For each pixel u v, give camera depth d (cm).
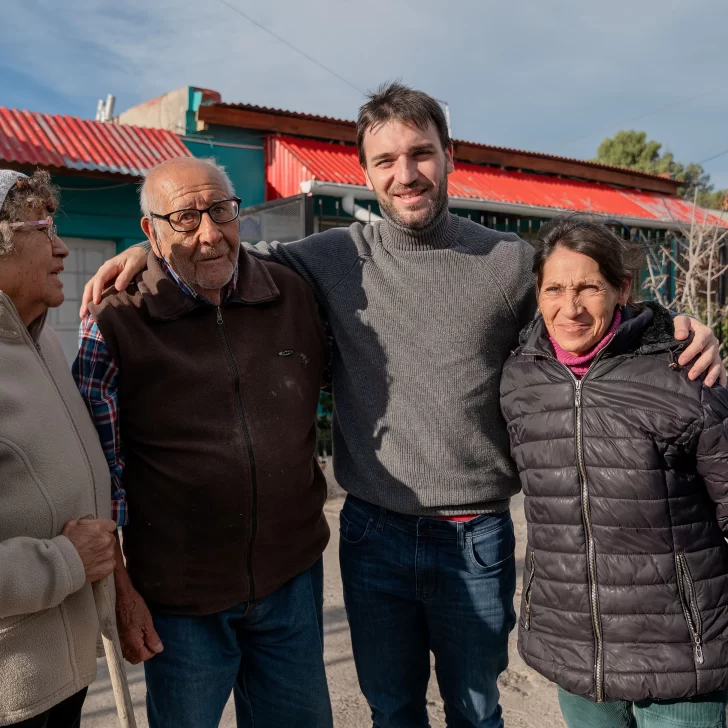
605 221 211
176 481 206
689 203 1282
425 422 229
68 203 798
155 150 837
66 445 175
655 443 184
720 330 762
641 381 186
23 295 172
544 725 287
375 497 236
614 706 203
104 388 205
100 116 1095
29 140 773
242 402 210
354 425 240
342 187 802
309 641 228
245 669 232
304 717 229
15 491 163
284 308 227
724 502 183
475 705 239
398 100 226
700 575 185
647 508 184
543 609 198
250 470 208
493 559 233
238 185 919
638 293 228
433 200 230
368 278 238
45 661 167
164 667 212
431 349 229
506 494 238
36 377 172
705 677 181
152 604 212
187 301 212
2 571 153
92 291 209
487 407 231
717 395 182
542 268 196
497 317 231
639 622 184
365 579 242
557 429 195
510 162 1116
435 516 232
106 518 189
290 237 762
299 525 224
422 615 247
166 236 207
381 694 250
